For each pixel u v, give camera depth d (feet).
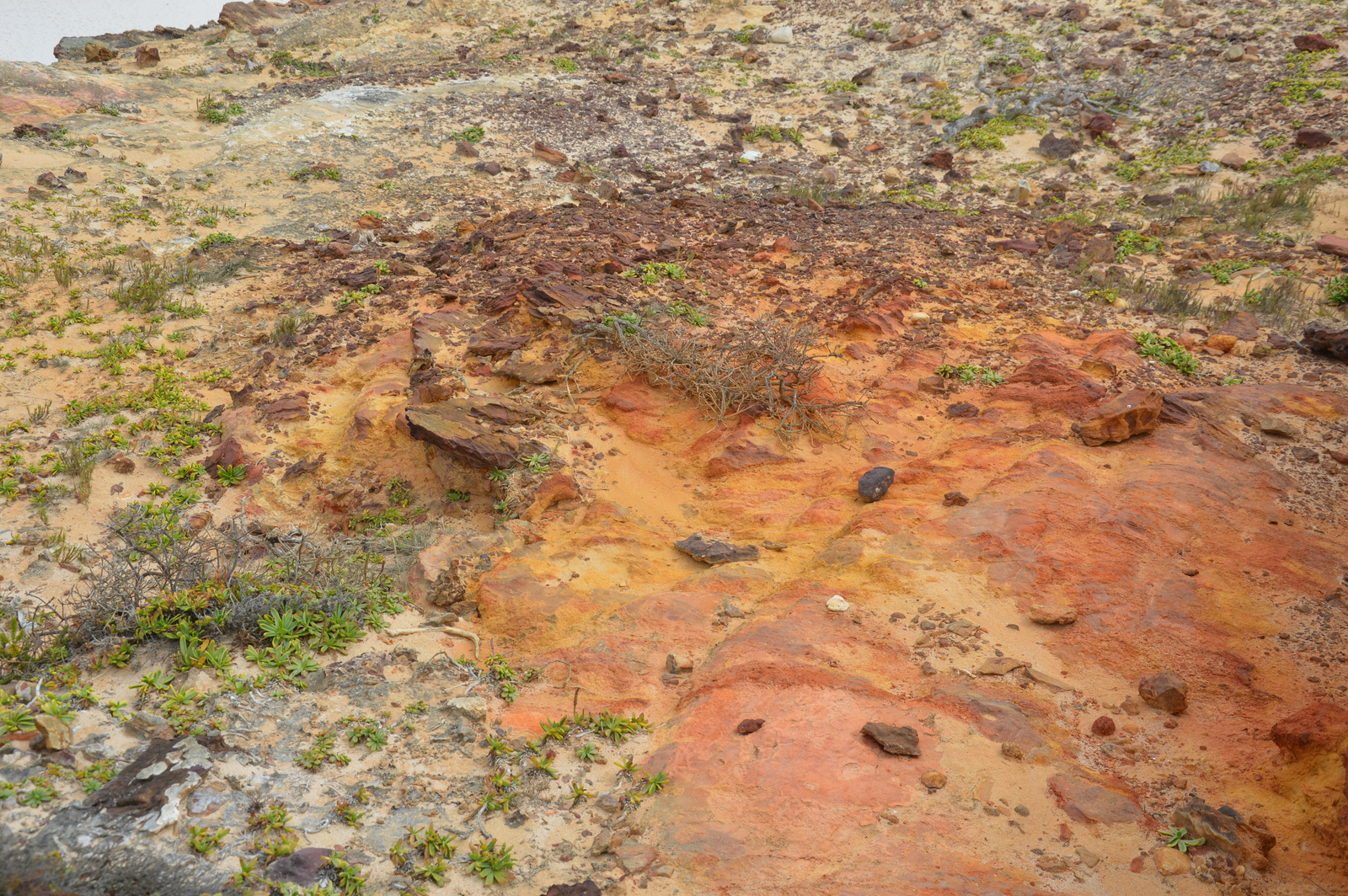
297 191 61.87
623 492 30.68
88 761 17.87
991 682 21.62
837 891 16.03
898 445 32.65
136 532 28.94
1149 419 30.99
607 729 20.77
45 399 36.83
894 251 49.65
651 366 34.63
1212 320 40.75
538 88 84.33
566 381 34.96
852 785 18.43
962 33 90.43
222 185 61.82
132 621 22.75
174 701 19.92
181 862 15.83
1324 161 57.88
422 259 50.47
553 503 29.73
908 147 74.33
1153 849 17.02
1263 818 17.46
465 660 23.75
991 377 35.78
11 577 26.32
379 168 66.44
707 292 42.29
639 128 77.41
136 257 51.16
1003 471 30.09
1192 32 79.97
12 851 15.23
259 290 47.39
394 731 20.57
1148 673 21.70
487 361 36.55
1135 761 19.35
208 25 104.42
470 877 16.71
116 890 14.99
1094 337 38.83
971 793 18.28
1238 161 61.52
